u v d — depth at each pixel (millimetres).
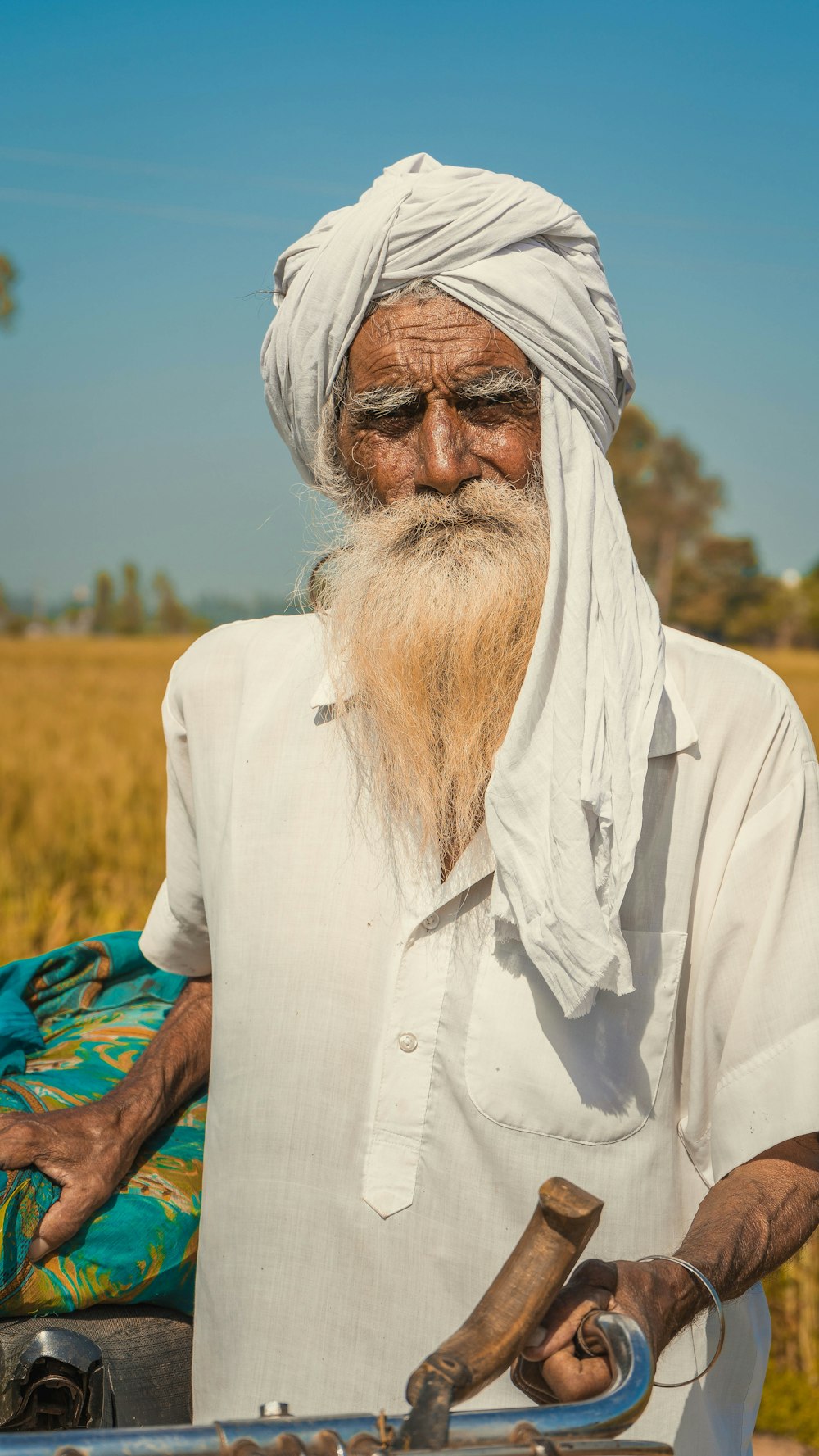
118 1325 1279
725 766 1207
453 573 1266
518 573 1265
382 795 1265
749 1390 1235
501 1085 1155
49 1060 1575
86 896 8734
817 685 34375
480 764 1244
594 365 1304
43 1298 1237
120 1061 1555
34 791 11773
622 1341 792
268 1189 1229
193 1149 1426
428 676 1266
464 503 1310
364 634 1286
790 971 1139
